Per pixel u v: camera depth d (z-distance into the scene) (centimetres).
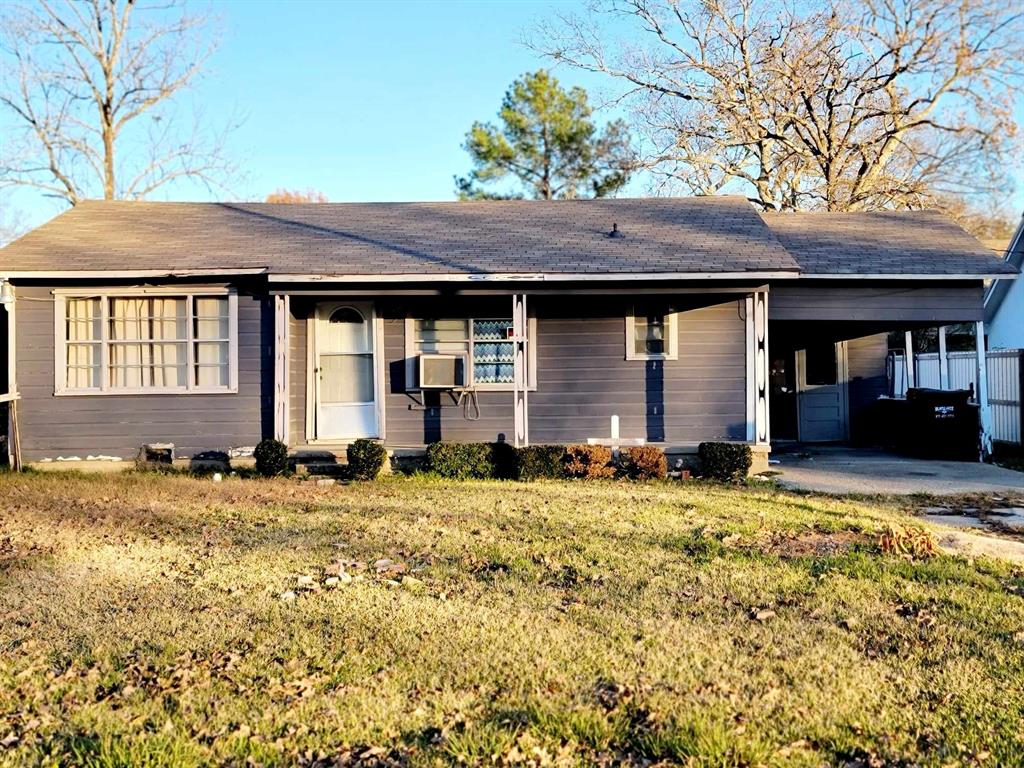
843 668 432
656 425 1232
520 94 3284
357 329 1255
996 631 488
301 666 438
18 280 1175
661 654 450
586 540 720
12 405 1179
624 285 1146
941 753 345
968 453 1316
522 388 1164
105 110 2675
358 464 1112
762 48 2492
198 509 882
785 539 727
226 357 1198
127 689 411
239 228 1362
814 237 1377
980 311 1235
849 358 1571
